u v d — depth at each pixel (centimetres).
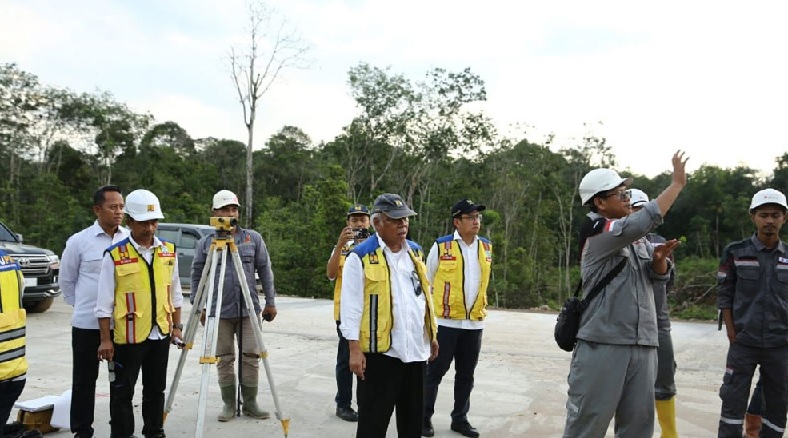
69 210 3381
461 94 3378
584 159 3616
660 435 499
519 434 504
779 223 438
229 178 4897
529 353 871
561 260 3791
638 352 340
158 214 438
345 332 353
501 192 3619
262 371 715
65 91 4234
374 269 357
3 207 3356
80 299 452
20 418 483
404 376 365
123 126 4250
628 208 356
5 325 345
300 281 2400
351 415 532
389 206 361
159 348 449
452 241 510
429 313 374
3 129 4062
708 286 2223
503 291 2953
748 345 438
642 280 346
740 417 444
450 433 505
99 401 574
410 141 3472
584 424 345
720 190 4700
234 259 455
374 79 3394
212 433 489
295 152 4856
